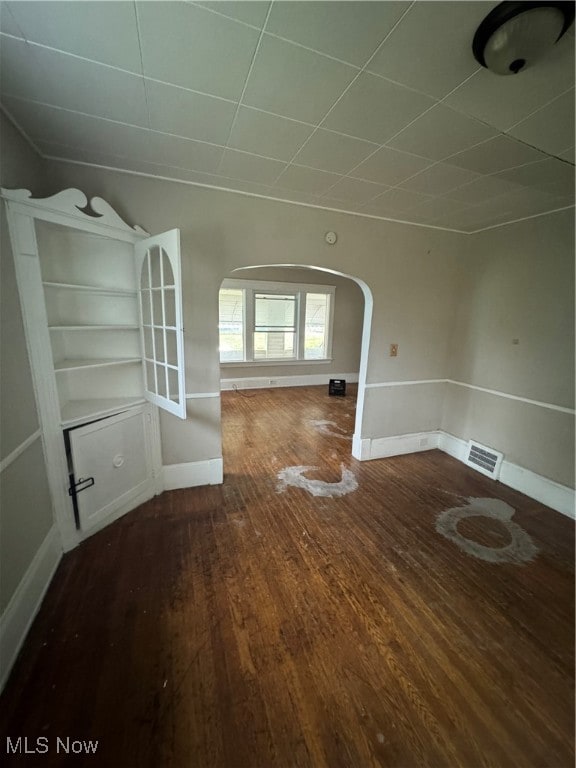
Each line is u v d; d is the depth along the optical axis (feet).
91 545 6.79
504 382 9.88
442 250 10.72
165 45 3.79
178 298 6.56
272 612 5.38
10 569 4.64
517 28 3.24
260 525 7.63
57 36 3.66
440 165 6.50
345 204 8.61
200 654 4.67
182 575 6.09
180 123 5.33
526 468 9.27
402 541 7.20
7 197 4.97
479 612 5.48
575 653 4.83
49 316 6.72
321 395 20.01
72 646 4.72
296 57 3.94
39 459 5.75
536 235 8.89
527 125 5.18
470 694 4.26
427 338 11.27
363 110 4.93
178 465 8.97
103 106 4.93
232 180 7.37
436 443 12.38
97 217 6.33
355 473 10.33
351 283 22.17
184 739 3.73
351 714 4.01
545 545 7.16
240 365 20.56
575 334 8.12
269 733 3.81
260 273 19.83
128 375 8.16
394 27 3.49
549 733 3.86
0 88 4.51
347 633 5.05
